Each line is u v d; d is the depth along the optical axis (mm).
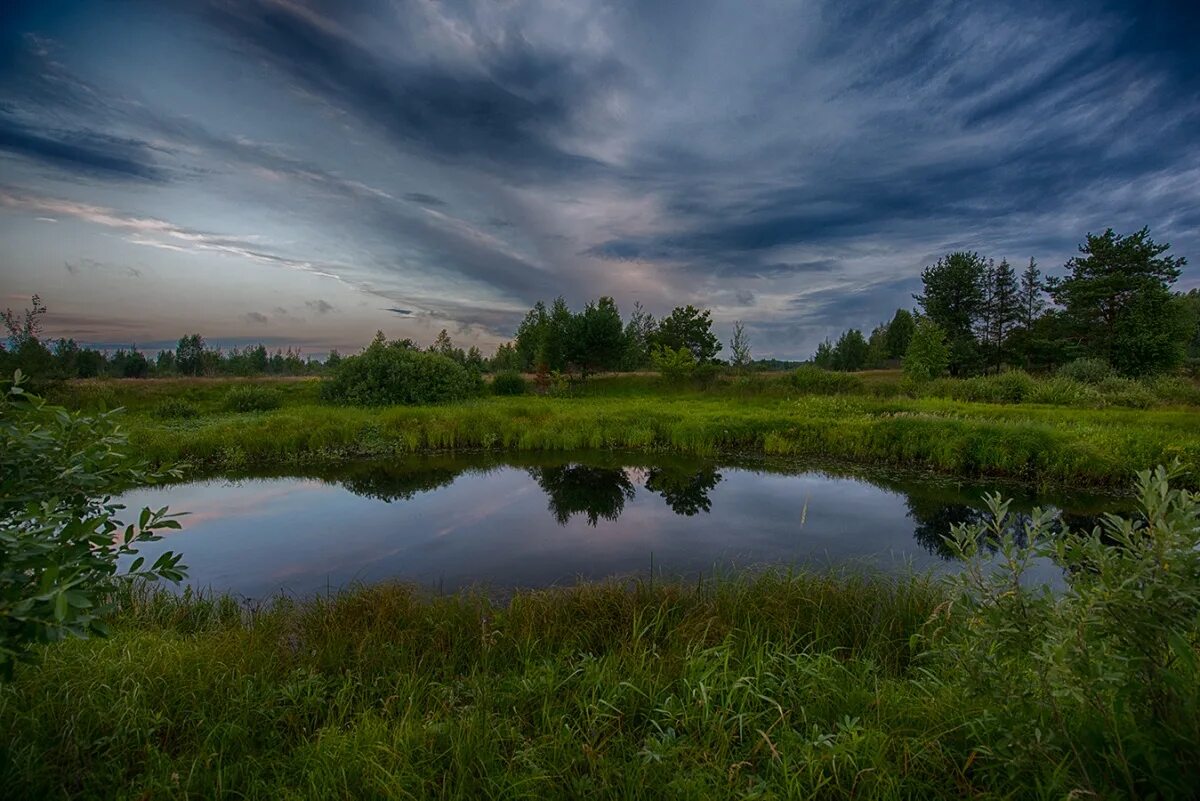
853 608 5066
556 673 3789
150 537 2602
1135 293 37469
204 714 3240
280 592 6637
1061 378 28641
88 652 3812
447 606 5297
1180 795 1971
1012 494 11688
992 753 2330
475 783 2703
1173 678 1966
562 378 36312
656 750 2775
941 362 34094
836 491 12117
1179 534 1894
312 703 3555
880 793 2465
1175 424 16719
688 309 44812
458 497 11711
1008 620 2340
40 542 2006
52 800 2502
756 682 3441
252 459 15242
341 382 25891
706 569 7312
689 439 17000
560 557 7871
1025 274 53688
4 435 2326
